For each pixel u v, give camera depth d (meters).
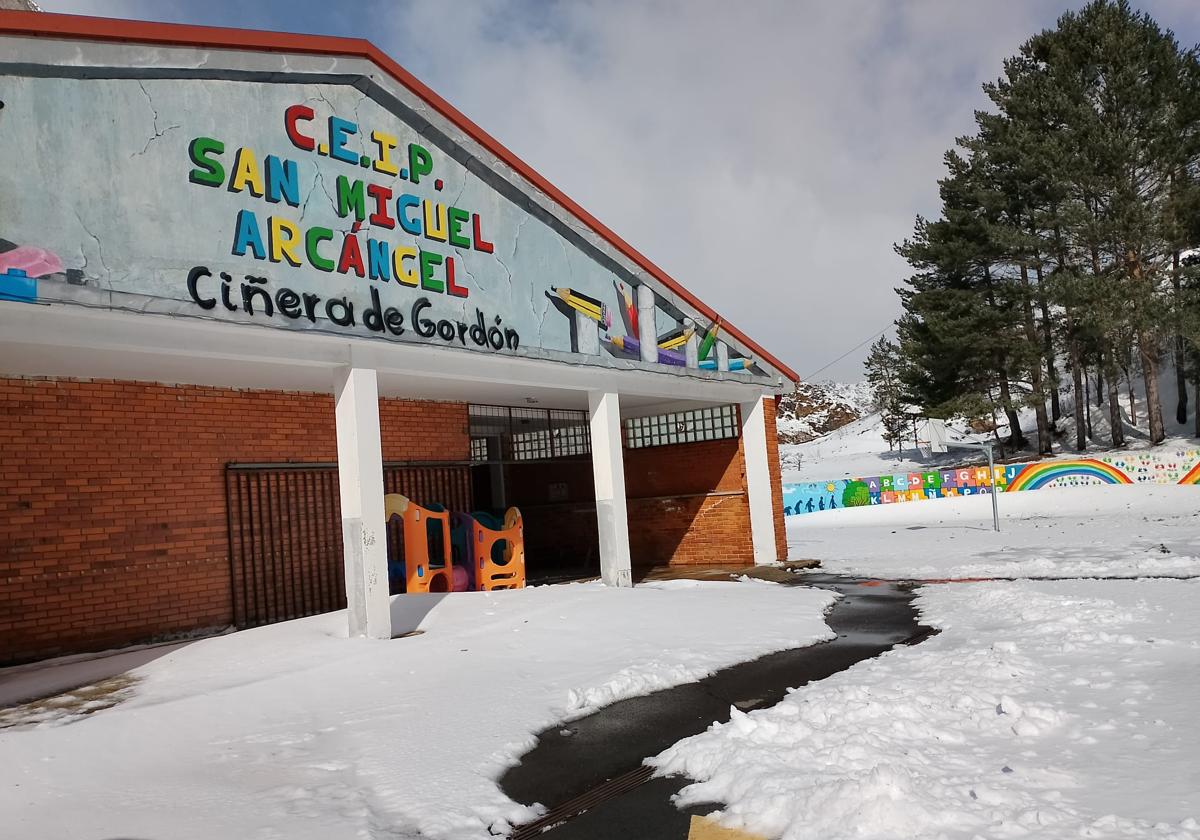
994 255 37.22
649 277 13.45
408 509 11.16
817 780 4.24
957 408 37.91
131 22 6.87
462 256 10.02
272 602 10.53
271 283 7.80
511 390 12.43
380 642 8.08
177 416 9.88
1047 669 6.26
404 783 4.74
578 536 18.41
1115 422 38.62
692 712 6.09
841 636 8.66
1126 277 34.38
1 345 6.94
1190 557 12.70
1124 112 34.78
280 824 4.16
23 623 8.38
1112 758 4.27
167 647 8.57
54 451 8.80
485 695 6.49
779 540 16.30
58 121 6.46
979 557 16.06
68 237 6.42
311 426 11.28
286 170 8.09
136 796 4.62
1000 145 36.03
